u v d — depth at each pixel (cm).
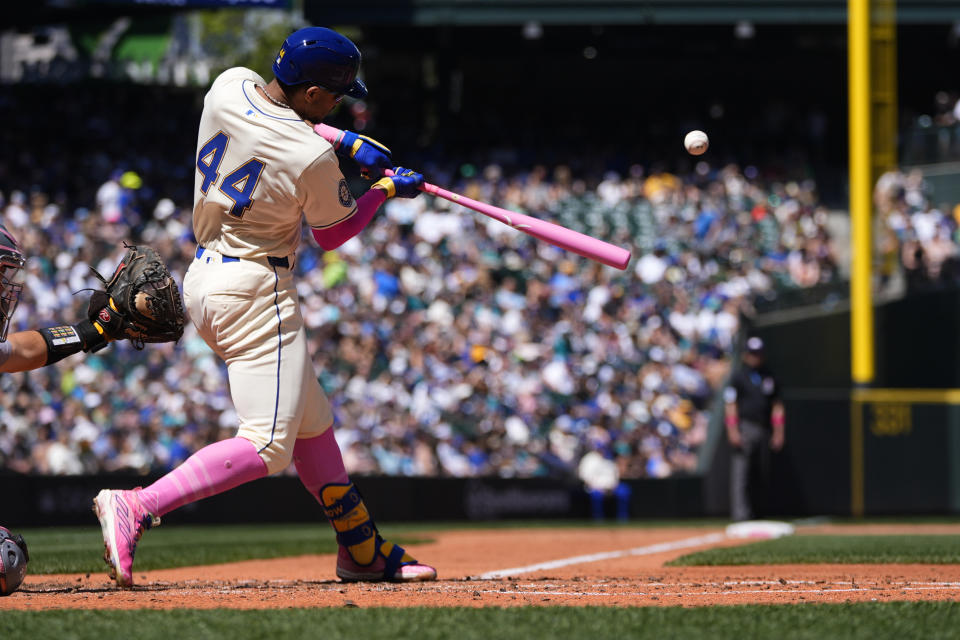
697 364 6388
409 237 7181
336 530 1723
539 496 5344
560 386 6088
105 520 1470
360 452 5525
